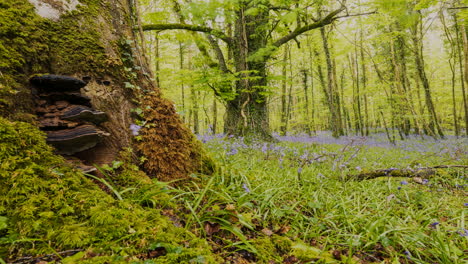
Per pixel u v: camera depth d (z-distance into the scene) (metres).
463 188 4.21
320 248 2.16
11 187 1.41
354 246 2.20
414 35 15.31
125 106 2.42
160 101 2.70
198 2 6.46
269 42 10.13
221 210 2.12
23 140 1.60
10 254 1.19
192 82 7.35
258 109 9.67
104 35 2.40
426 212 3.24
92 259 1.22
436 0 6.73
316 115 24.39
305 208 2.85
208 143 6.09
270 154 5.63
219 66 10.54
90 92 2.18
